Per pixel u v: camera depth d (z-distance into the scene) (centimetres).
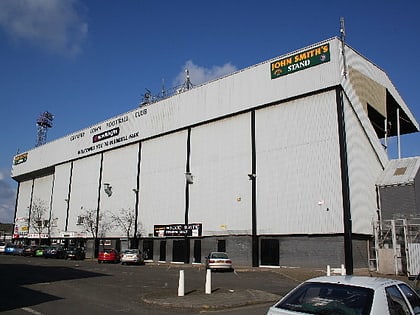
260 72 3878
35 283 1883
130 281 2088
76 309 1179
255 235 3641
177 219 4394
